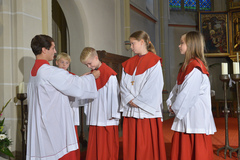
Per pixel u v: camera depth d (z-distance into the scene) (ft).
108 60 19.42
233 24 37.58
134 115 9.57
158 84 9.53
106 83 10.46
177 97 8.98
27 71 12.45
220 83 38.86
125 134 9.96
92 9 20.11
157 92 9.48
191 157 9.19
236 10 37.09
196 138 9.03
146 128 9.59
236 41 37.11
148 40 10.18
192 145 9.18
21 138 12.31
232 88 33.73
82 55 10.05
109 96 10.37
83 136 15.81
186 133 9.24
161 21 37.40
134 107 9.64
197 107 9.05
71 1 18.37
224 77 13.01
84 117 20.04
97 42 20.72
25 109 12.37
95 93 8.64
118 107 10.49
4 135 10.69
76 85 8.00
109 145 10.39
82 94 8.18
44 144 7.64
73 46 20.01
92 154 10.60
